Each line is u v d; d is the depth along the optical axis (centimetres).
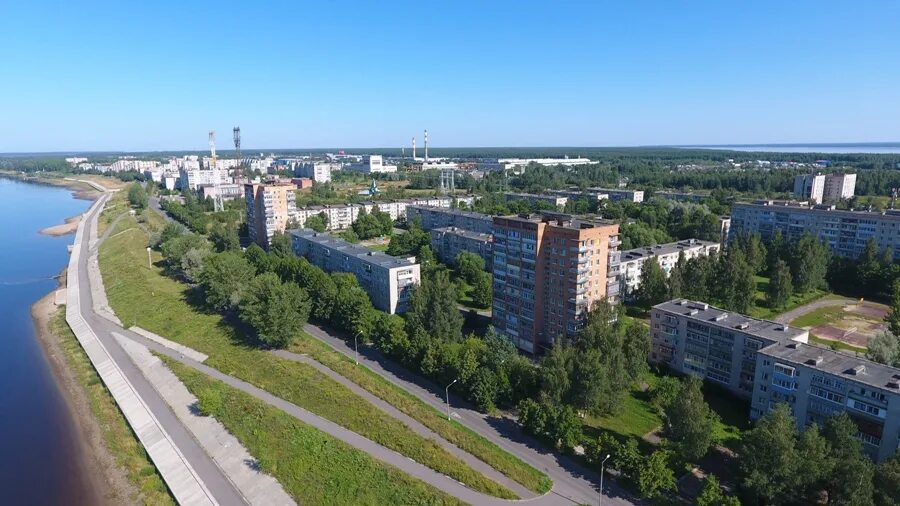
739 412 13362
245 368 15912
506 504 9981
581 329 15625
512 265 17125
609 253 16162
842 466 9244
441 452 11475
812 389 11469
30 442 13438
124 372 16388
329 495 10331
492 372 13538
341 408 13362
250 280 19788
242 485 10888
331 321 19038
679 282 19512
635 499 10162
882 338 13800
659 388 13412
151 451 12475
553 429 11669
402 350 15612
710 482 9600
